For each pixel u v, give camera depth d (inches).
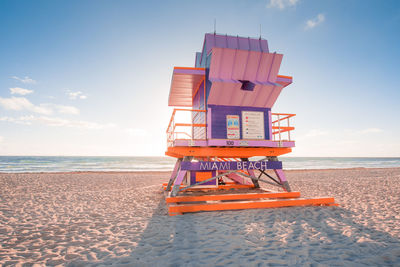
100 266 141.9
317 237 190.9
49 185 555.8
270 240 183.8
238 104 312.2
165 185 480.4
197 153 308.8
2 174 826.2
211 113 304.0
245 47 325.7
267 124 319.9
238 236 192.4
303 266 140.6
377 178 742.5
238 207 281.1
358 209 291.3
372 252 161.6
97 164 2118.6
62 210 299.1
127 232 207.8
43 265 145.2
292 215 258.5
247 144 304.3
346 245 174.1
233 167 313.6
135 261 148.3
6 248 174.1
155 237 192.9
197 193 376.8
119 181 668.7
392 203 331.6
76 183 605.0
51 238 195.0
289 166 2015.3
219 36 323.3
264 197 324.5
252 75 307.9
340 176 840.9
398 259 150.9
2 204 333.7
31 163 2085.4
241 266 140.5
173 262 146.3
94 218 258.5
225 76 299.6
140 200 369.7
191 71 311.0
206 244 176.1
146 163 2460.6
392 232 203.8
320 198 309.1
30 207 316.2
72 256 157.9
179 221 237.9
